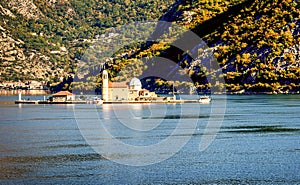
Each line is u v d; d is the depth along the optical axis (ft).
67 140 624.59
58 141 616.80
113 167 465.06
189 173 442.50
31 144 589.73
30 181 414.00
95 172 444.96
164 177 428.97
